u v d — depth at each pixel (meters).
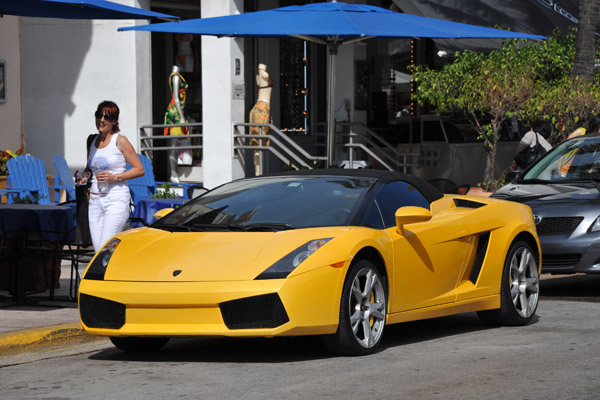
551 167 16.53
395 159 28.73
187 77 28.53
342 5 17.59
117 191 12.57
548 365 9.24
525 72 21.09
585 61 22.59
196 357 10.05
